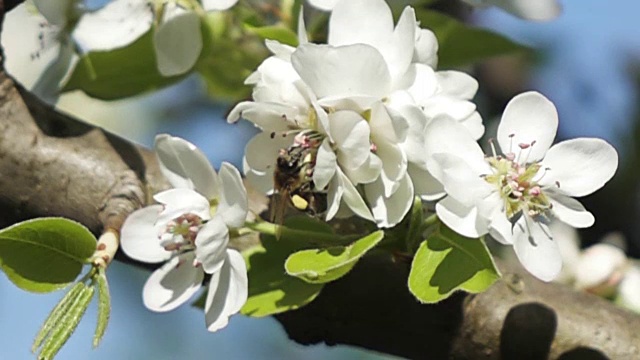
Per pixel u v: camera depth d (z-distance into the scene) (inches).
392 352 21.3
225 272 20.0
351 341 21.2
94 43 22.0
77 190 21.0
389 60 20.2
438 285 19.7
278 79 20.1
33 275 19.6
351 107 19.8
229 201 19.9
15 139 21.0
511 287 21.3
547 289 21.4
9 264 19.5
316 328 21.2
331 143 19.8
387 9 20.3
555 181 20.1
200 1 22.0
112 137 21.3
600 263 25.9
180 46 21.9
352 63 19.8
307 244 20.5
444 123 19.8
